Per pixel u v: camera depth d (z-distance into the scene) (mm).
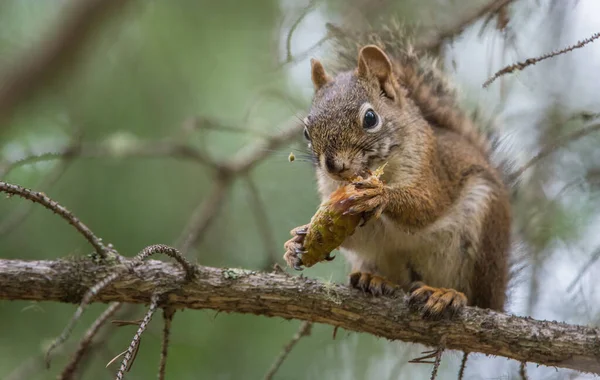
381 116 10383
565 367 8641
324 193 10758
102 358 11172
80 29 15008
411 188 10172
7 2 15523
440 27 11391
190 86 14969
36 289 8195
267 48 15008
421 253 10578
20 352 12633
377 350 12820
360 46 12250
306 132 10547
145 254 7293
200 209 12797
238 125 13148
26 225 13297
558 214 11234
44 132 14477
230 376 12867
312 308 8852
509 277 11438
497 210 10781
